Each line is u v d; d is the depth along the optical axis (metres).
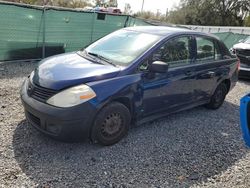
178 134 4.45
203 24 45.47
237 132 4.80
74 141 3.49
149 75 4.02
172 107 4.61
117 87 3.62
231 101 6.65
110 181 3.10
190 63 4.77
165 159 3.67
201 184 3.24
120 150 3.74
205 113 5.59
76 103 3.30
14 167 3.14
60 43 8.91
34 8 7.89
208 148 4.11
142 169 3.39
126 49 4.25
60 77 3.49
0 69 7.11
